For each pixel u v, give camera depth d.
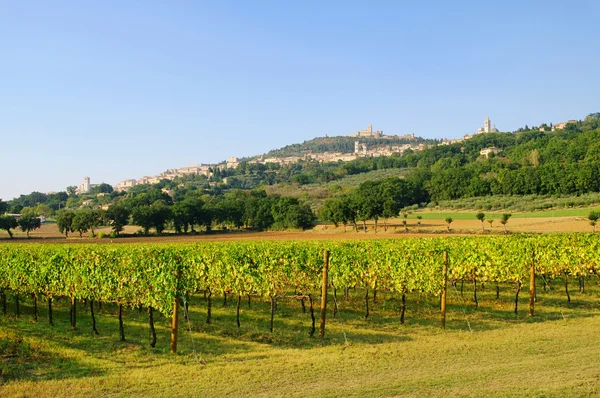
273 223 109.19
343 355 13.45
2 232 109.00
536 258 21.47
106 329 18.77
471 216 92.00
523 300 23.89
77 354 14.62
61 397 10.50
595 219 63.00
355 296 25.64
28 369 12.99
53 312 23.00
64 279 18.83
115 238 85.12
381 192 107.94
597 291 26.08
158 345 16.08
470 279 23.75
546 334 15.22
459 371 11.24
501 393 9.55
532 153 136.62
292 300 25.05
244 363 13.09
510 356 12.45
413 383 10.48
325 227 100.06
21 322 20.36
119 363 13.70
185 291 16.39
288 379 11.30
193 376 11.87
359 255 20.91
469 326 17.84
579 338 14.33
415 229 78.94
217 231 106.00
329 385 10.71
